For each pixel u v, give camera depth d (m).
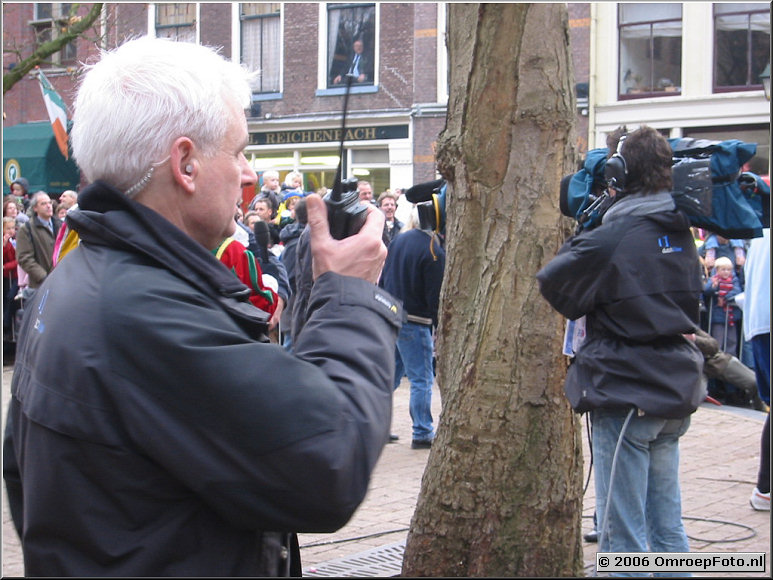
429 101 18.23
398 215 10.91
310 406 1.33
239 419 1.31
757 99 15.73
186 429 1.31
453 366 3.66
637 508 3.40
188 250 1.42
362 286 1.51
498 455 3.49
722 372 7.88
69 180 19.25
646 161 3.34
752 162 15.82
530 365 3.51
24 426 1.43
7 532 4.59
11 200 12.11
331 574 4.02
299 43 19.06
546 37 3.58
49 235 10.38
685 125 16.34
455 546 3.51
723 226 3.45
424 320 6.82
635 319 3.27
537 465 3.49
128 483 1.32
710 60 16.06
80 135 1.47
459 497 3.52
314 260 1.54
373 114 18.70
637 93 16.70
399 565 4.15
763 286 5.99
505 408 3.50
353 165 19.11
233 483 1.31
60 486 1.33
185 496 1.35
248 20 19.27
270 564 1.43
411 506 5.27
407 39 18.34
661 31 16.42
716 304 9.09
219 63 1.52
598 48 16.80
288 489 1.32
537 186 3.58
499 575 3.46
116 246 1.42
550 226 3.58
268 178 10.74
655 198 3.34
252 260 3.19
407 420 8.03
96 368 1.31
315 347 1.44
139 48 1.48
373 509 5.20
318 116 19.14
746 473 5.96
